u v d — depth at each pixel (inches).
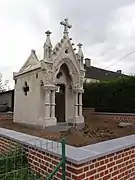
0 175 164.9
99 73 1270.9
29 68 470.0
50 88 416.2
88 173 147.3
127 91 600.1
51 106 419.8
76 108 468.1
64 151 147.9
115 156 175.5
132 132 353.1
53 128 405.7
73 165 142.3
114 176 172.4
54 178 156.1
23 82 494.3
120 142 202.8
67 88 480.4
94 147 178.2
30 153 189.5
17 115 511.5
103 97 666.2
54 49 436.1
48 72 417.4
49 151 165.5
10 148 223.5
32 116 444.5
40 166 175.2
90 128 428.1
